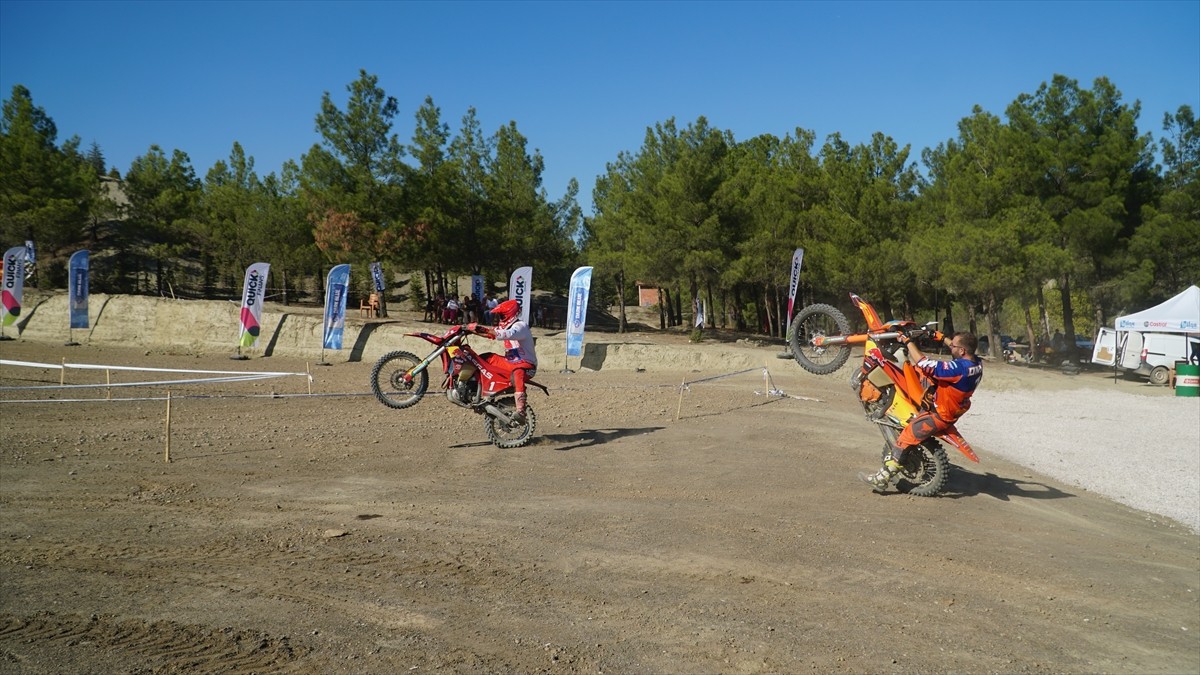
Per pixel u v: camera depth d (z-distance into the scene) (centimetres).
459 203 3462
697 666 443
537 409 1481
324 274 4475
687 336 3778
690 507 798
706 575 597
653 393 1755
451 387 1088
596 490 858
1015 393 2414
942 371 841
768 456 1072
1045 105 3631
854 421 1438
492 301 3325
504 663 431
